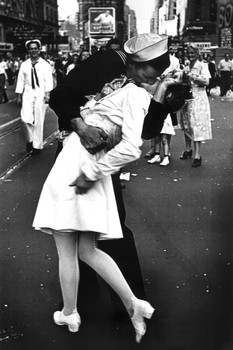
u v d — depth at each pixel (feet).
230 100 71.46
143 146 34.17
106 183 10.18
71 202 9.85
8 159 29.25
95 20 145.79
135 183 23.50
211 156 30.17
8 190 22.20
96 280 12.03
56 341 10.58
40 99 30.50
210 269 13.94
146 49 9.87
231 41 138.00
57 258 14.78
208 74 26.37
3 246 15.65
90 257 10.41
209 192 21.91
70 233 10.18
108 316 11.43
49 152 31.76
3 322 11.28
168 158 27.43
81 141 9.72
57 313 11.18
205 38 273.54
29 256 14.89
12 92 91.66
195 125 26.71
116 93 9.95
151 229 17.17
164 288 12.82
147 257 14.76
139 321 10.55
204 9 274.36
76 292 10.77
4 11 199.21
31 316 11.55
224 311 11.69
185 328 11.00
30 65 30.60
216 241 16.05
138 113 9.58
